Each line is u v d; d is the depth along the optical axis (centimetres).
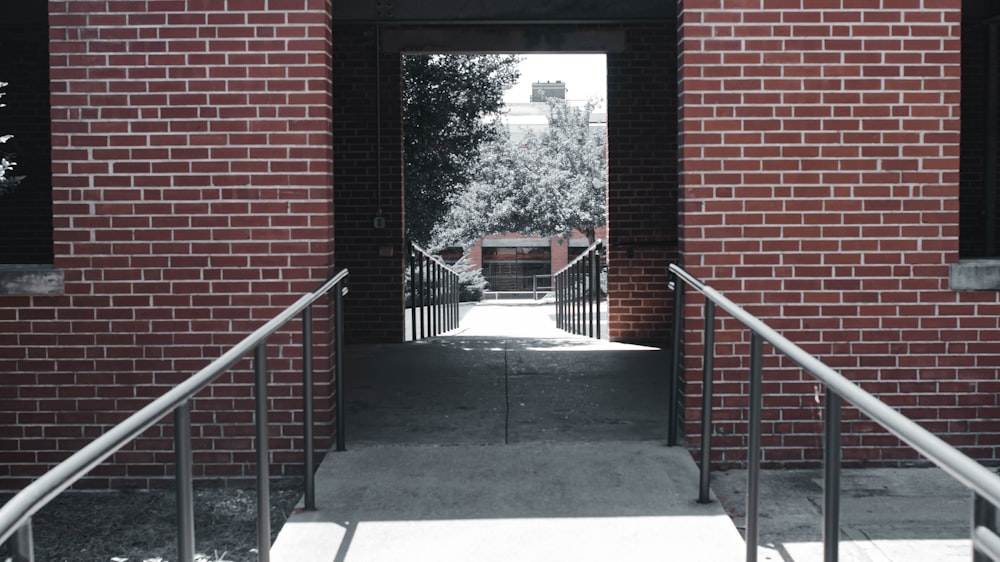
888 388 529
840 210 523
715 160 521
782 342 302
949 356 528
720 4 518
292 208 527
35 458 538
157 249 530
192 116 525
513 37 1032
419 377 772
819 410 528
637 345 1002
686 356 531
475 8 895
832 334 526
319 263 528
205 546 457
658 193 1033
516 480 475
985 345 528
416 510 436
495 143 2953
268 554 345
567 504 442
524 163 3020
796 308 525
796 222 523
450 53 1038
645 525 416
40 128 991
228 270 530
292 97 523
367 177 1040
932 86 521
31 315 534
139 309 532
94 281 531
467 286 3344
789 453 530
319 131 525
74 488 538
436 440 558
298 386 533
